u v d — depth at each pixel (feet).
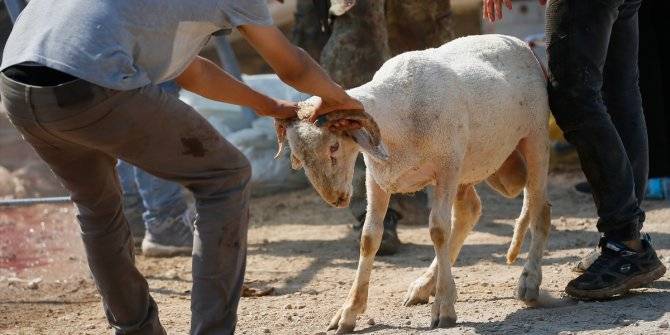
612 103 32.48
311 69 23.63
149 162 22.52
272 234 47.75
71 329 32.32
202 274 23.00
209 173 22.80
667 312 28.45
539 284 30.83
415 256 40.81
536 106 31.22
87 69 20.74
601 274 30.55
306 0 48.75
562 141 59.62
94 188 23.40
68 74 20.93
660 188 49.98
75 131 21.42
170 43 21.84
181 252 43.91
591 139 30.30
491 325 28.17
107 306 24.72
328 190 26.55
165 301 35.65
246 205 23.35
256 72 78.43
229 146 23.07
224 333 23.26
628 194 30.60
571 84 30.17
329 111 25.84
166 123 21.95
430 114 28.12
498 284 34.81
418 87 28.25
